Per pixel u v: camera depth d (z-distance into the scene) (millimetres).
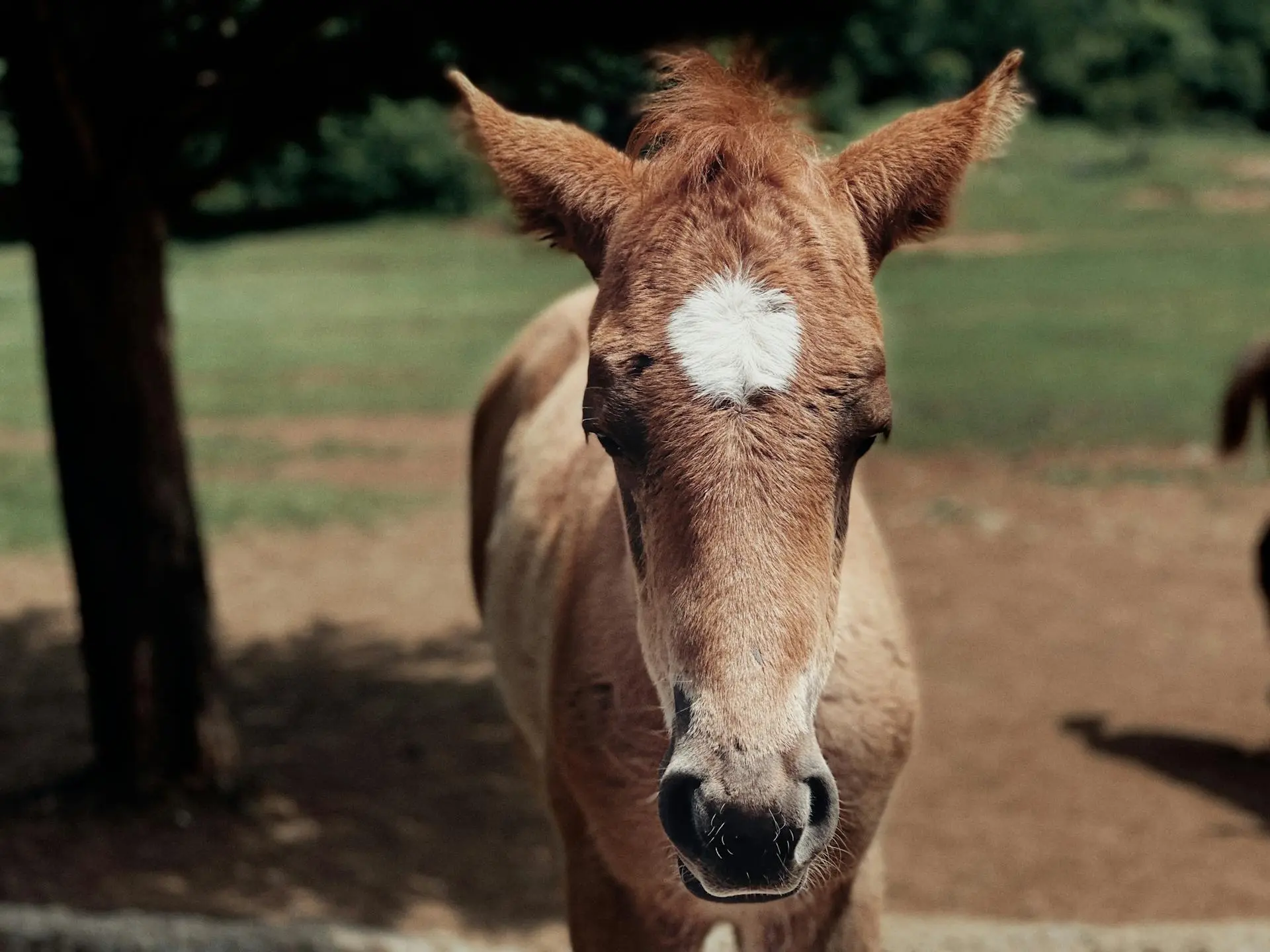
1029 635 8023
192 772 5766
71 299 5398
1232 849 5465
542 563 3246
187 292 25375
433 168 36406
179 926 4504
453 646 8078
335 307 23281
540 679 3256
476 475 4477
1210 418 13180
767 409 2119
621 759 2672
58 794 5723
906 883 5258
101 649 5660
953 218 2574
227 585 9164
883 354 2264
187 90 5207
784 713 2021
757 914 2814
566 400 3617
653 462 2156
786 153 2396
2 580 9180
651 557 2178
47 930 4438
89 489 5539
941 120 2568
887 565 3000
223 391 16031
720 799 1982
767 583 2057
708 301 2186
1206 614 8328
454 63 5414
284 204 36500
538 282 26078
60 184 5270
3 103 6035
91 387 5453
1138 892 5137
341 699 7223
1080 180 40531
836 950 2814
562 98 5801
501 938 4848
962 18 50625
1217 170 41812
